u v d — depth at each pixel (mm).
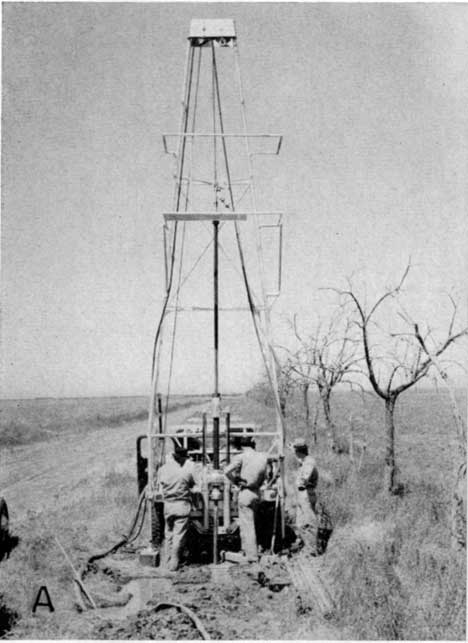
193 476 8211
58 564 7871
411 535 8156
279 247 9203
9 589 7035
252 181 9234
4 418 24438
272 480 9219
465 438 7719
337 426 23062
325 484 11695
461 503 7574
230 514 8805
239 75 9375
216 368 9117
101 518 10375
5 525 8312
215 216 8641
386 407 10578
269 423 24953
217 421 8672
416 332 8320
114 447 21672
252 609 6613
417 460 15016
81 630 6090
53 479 14664
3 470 16078
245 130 9336
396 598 6418
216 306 9227
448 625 5879
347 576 6977
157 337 8828
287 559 8266
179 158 8992
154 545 8398
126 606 6848
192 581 7457
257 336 9586
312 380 15781
